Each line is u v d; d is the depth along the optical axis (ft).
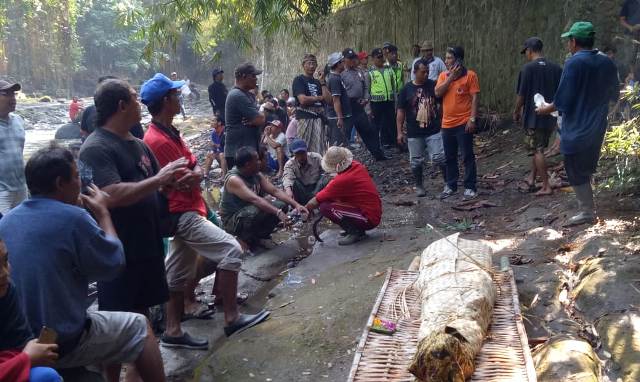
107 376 12.97
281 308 17.49
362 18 50.75
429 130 26.14
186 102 120.26
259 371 14.30
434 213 23.97
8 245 10.21
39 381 8.80
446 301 12.94
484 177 27.89
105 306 13.51
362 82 35.17
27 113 106.42
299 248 22.98
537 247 17.98
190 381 14.70
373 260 19.40
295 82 32.09
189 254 16.20
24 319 9.18
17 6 136.15
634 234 16.97
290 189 24.26
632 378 11.29
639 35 24.75
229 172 21.58
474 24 38.63
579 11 26.37
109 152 12.64
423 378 10.85
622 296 13.61
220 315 18.35
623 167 19.56
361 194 21.07
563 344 12.10
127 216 13.03
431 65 35.01
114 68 169.17
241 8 37.27
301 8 45.03
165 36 36.52
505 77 36.50
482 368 11.46
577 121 18.19
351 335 15.06
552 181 24.52
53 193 10.71
